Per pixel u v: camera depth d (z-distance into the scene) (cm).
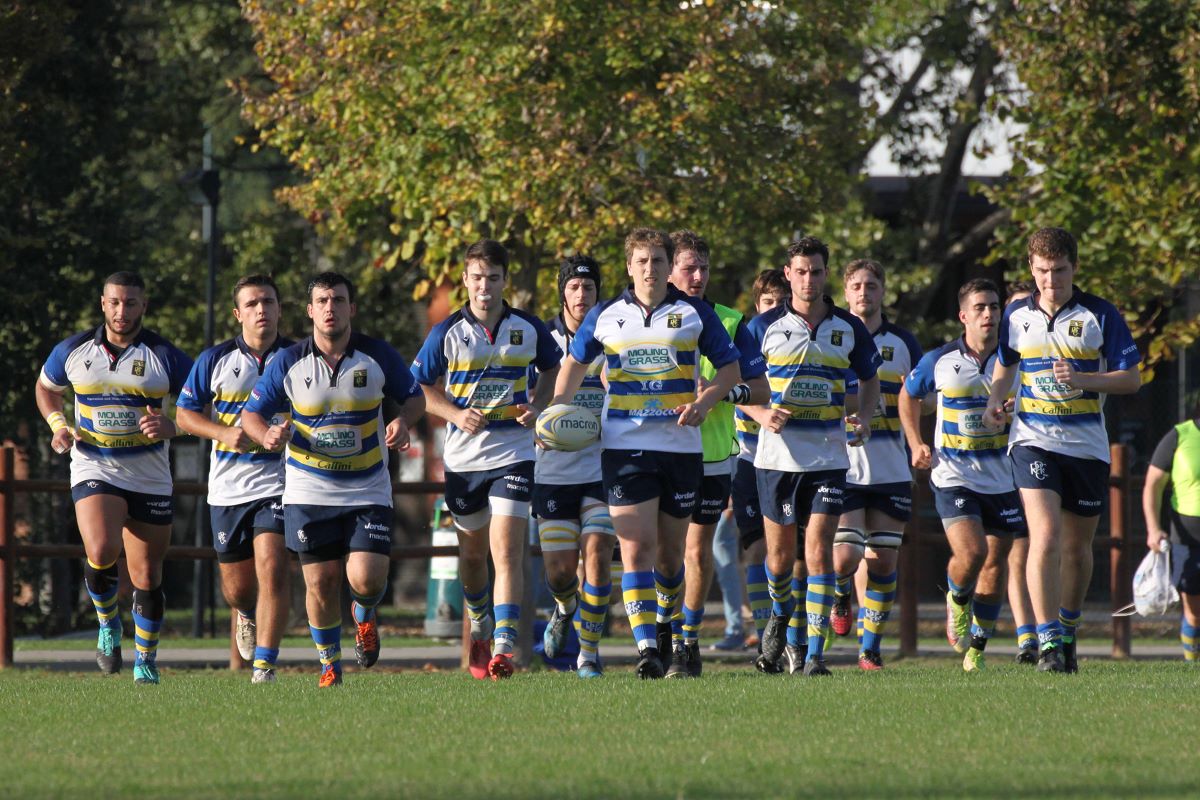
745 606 7106
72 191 7544
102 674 4150
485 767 2008
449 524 6253
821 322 3566
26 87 7088
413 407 3275
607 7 5422
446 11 5356
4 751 2175
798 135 6119
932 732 2327
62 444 3475
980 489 3841
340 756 2116
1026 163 6197
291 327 8900
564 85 5403
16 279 7062
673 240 3578
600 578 3531
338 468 3238
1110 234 5819
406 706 2697
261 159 10600
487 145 5334
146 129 8225
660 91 5703
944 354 3856
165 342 3572
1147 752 2133
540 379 3581
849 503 3959
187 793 1809
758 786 1850
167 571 10356
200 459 7175
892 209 9312
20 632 7281
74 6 7506
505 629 3488
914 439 3912
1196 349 7812
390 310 8981
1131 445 8050
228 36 8875
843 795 1789
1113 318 3434
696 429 3275
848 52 7206
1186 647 4956
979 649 3906
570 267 3706
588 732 2344
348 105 5484
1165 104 5916
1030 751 2144
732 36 5722
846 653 5188
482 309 3500
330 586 3284
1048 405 3475
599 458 3634
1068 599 3603
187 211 9769
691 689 2961
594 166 5422
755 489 3909
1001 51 6331
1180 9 5991
